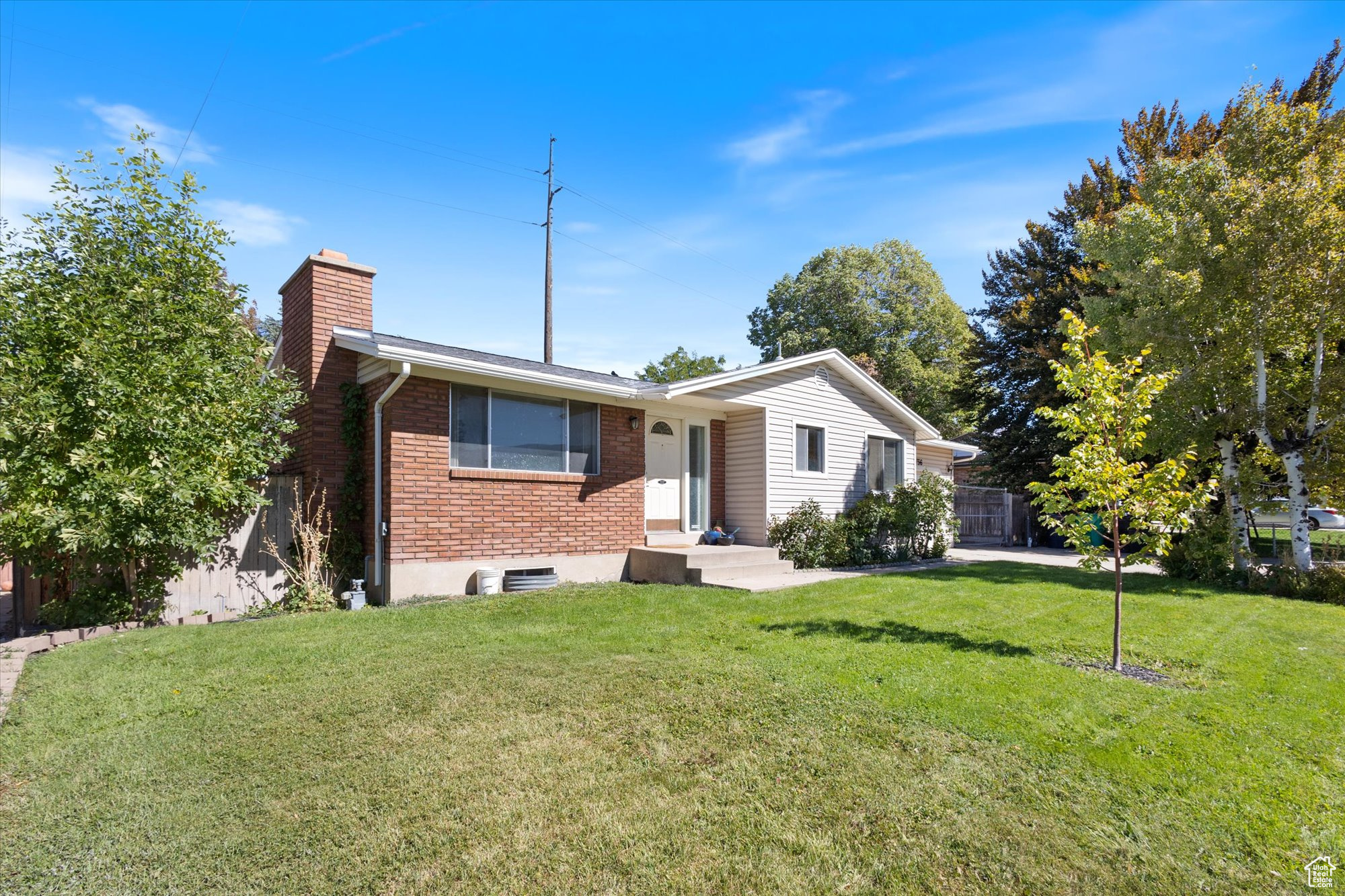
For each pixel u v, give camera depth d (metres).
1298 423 11.44
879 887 2.69
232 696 4.82
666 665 5.49
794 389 13.26
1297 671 5.53
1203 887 2.70
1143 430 5.86
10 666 5.68
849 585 9.79
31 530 6.72
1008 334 22.58
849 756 3.80
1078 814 3.23
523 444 9.98
